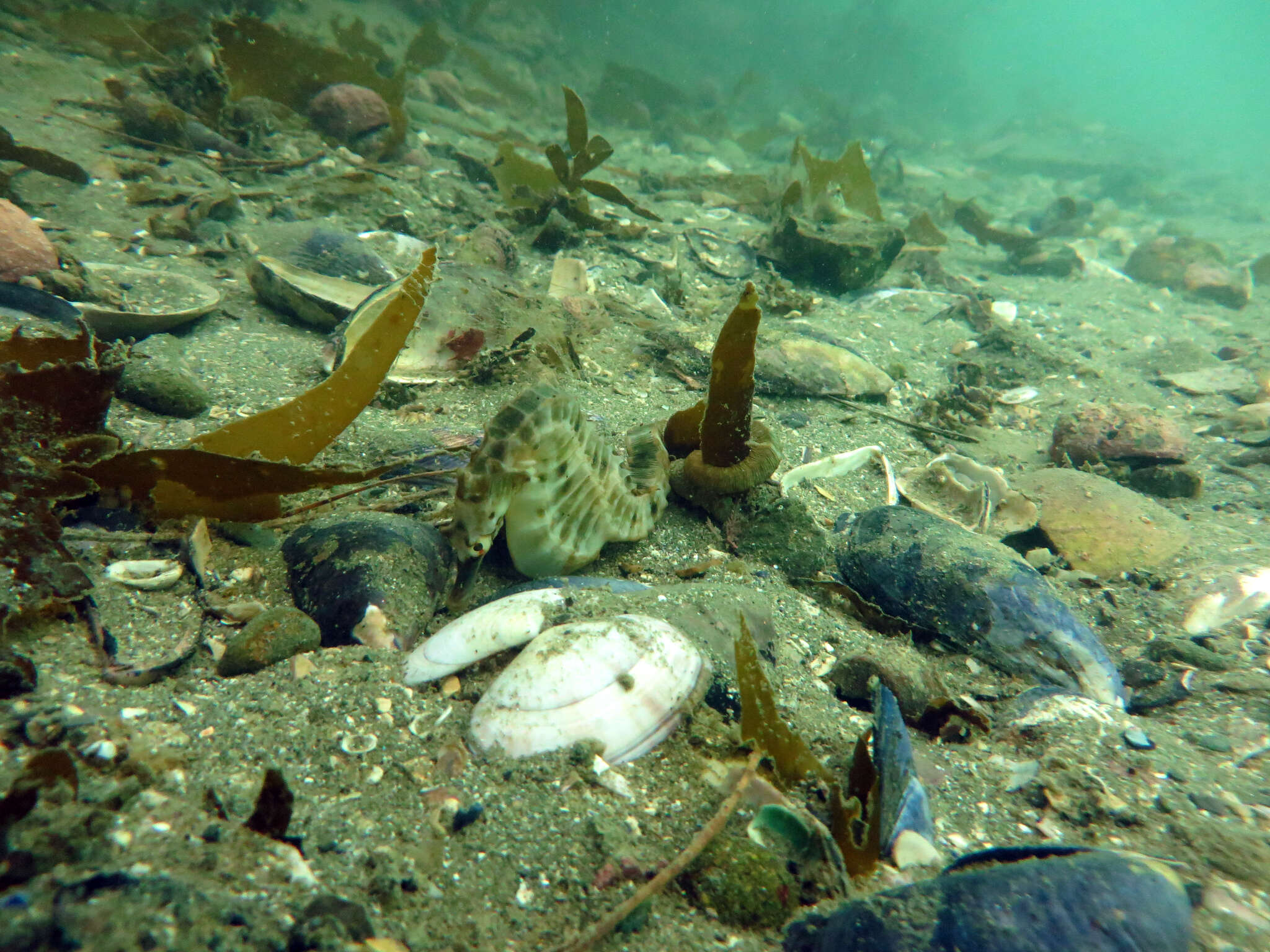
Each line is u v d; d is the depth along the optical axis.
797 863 0.16
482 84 1.22
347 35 0.99
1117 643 0.26
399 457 0.27
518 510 0.22
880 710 0.19
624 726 0.18
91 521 0.21
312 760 0.17
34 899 0.11
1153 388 0.51
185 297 0.36
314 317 0.37
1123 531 0.31
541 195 0.60
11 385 0.18
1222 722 0.22
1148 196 1.46
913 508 0.31
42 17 0.70
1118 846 0.18
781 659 0.22
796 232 0.59
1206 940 0.15
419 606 0.21
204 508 0.21
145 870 0.13
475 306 0.38
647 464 0.28
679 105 1.47
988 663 0.24
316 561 0.21
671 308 0.51
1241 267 0.88
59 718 0.15
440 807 0.16
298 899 0.13
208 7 0.92
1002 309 0.62
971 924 0.14
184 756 0.16
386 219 0.53
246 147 0.60
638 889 0.15
